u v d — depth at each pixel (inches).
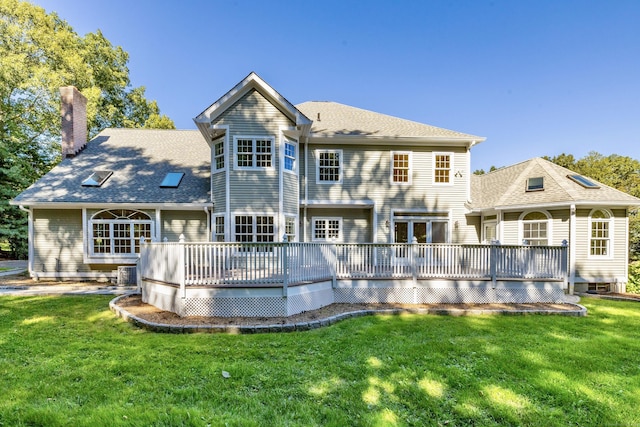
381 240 520.4
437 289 358.9
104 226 484.4
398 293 357.1
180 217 497.4
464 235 531.5
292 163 481.1
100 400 146.9
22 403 142.6
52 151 890.7
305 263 320.5
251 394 155.1
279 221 449.1
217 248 294.5
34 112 800.9
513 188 509.0
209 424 129.7
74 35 894.4
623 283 450.3
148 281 334.0
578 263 445.7
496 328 270.7
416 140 511.8
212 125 439.2
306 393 156.9
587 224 446.6
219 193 461.1
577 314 318.7
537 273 365.4
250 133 448.8
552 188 468.8
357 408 144.5
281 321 275.1
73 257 488.1
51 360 190.2
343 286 354.9
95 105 807.1
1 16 735.1
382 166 524.1
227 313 289.6
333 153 519.5
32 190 475.2
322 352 211.5
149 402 145.9
